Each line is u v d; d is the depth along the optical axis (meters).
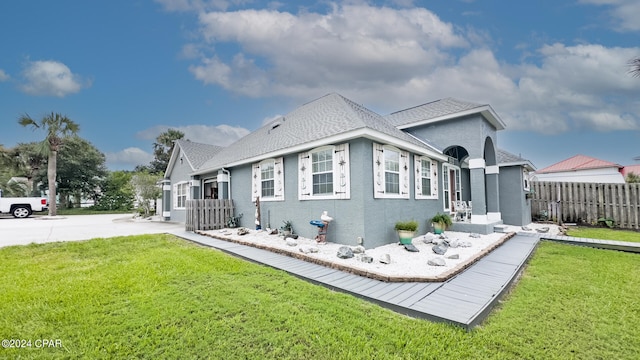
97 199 31.83
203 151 18.17
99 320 3.27
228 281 4.64
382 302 3.80
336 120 8.49
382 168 7.65
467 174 14.52
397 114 12.89
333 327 3.12
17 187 26.88
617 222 11.87
